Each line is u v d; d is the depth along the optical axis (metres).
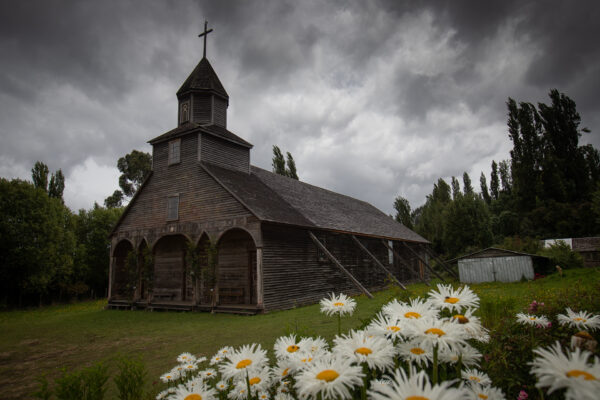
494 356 3.02
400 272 30.81
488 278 26.31
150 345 9.96
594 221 39.72
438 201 50.28
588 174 46.34
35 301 29.83
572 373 1.15
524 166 48.03
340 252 22.19
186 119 21.91
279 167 47.88
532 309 5.08
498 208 54.31
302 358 1.99
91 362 8.50
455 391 1.19
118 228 21.70
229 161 20.97
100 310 20.48
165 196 19.88
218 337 10.39
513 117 51.34
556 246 29.16
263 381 2.27
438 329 1.64
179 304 17.50
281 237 17.16
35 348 10.55
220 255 18.23
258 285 15.27
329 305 2.52
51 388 6.71
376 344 1.77
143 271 19.38
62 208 31.72
